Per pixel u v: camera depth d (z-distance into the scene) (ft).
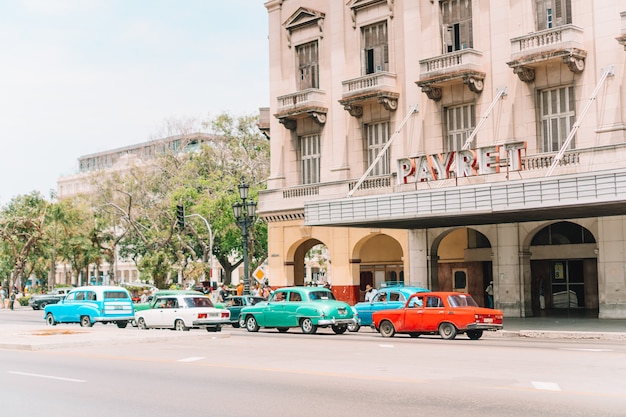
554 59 99.76
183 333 85.66
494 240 110.83
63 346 72.79
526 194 87.45
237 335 92.32
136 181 219.82
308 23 134.00
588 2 99.50
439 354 60.39
